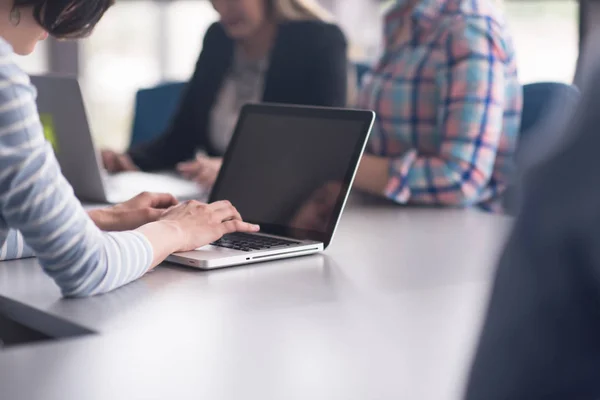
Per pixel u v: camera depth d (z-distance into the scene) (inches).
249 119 69.7
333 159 61.2
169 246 51.7
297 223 60.9
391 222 71.2
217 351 36.6
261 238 60.2
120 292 46.5
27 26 47.6
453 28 86.4
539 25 154.3
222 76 122.3
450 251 58.6
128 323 40.5
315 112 64.7
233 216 58.6
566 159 23.1
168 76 215.8
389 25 99.8
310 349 37.1
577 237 22.5
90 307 43.3
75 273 44.1
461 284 48.9
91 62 211.2
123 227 59.5
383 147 95.3
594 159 22.5
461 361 35.8
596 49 23.8
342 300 45.1
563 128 24.0
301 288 47.7
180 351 36.5
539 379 23.8
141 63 215.5
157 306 43.6
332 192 59.9
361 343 38.0
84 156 78.6
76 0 47.4
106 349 36.6
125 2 211.9
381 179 82.5
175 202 65.1
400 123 92.7
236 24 117.4
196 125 122.0
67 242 43.6
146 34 214.4
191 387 32.4
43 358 35.3
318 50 113.9
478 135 82.0
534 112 88.4
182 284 48.4
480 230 67.3
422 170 81.3
